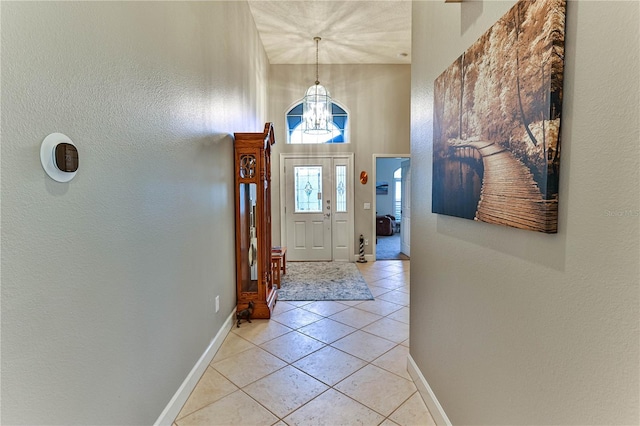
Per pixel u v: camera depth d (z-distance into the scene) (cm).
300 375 231
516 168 105
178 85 198
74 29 113
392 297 405
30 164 96
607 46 75
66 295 110
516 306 112
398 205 1073
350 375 231
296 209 611
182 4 204
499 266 122
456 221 157
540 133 93
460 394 155
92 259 122
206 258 246
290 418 188
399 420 186
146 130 161
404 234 672
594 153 79
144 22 159
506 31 109
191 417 189
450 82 155
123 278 141
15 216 92
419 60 207
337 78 595
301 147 604
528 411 106
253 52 431
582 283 83
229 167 313
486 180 124
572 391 88
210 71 257
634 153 69
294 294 416
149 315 163
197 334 226
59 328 107
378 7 402
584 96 81
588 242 81
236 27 340
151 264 165
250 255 358
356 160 603
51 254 104
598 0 77
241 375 232
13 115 91
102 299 128
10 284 91
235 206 330
